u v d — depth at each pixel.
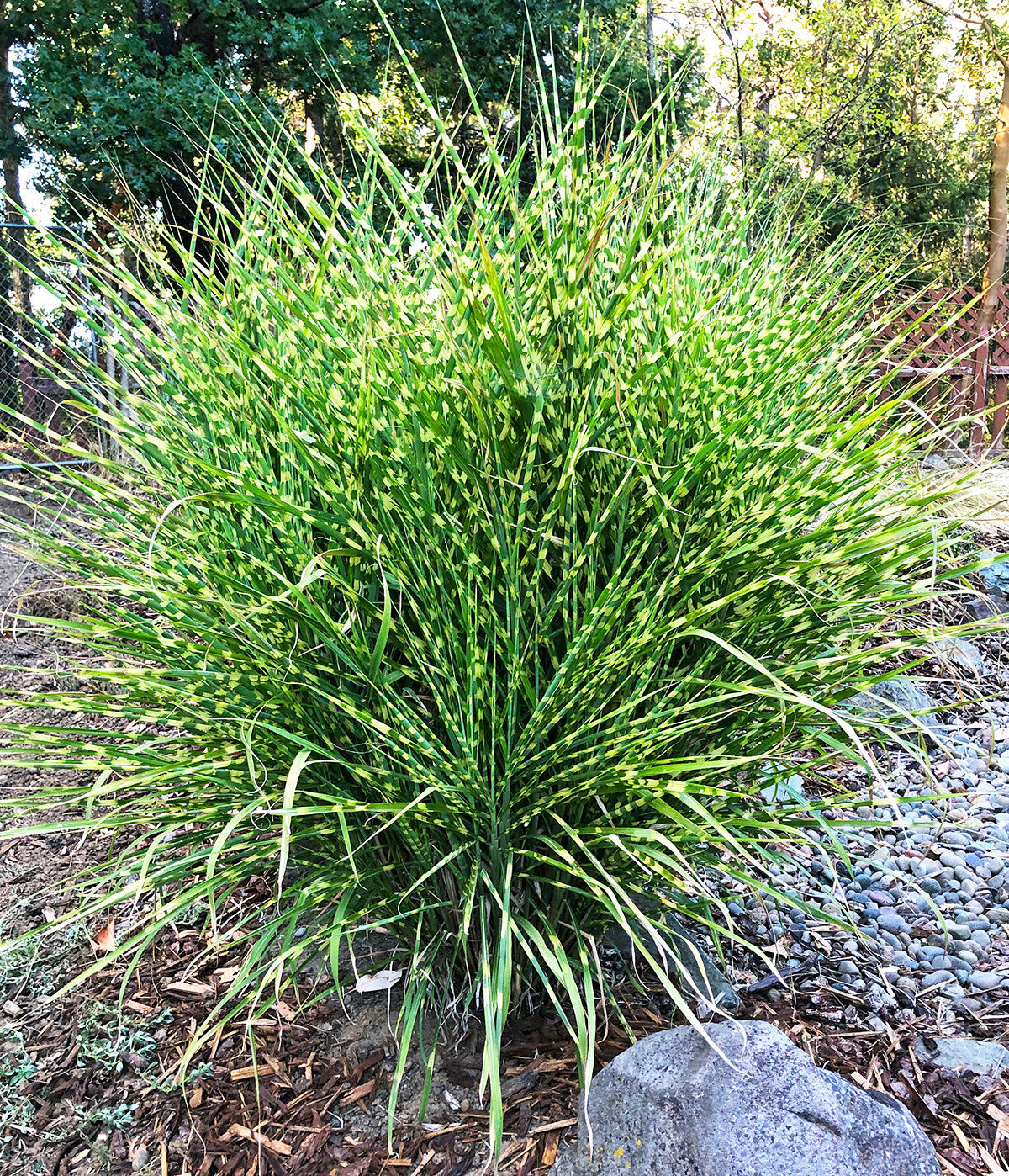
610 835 1.31
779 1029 1.60
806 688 1.50
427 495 1.32
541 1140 1.47
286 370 1.46
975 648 3.52
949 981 1.93
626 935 1.83
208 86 7.67
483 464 1.35
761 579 1.33
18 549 1.68
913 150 10.73
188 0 8.27
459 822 1.37
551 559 1.43
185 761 1.44
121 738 1.51
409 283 1.42
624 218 1.56
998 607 3.68
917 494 1.56
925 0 10.22
